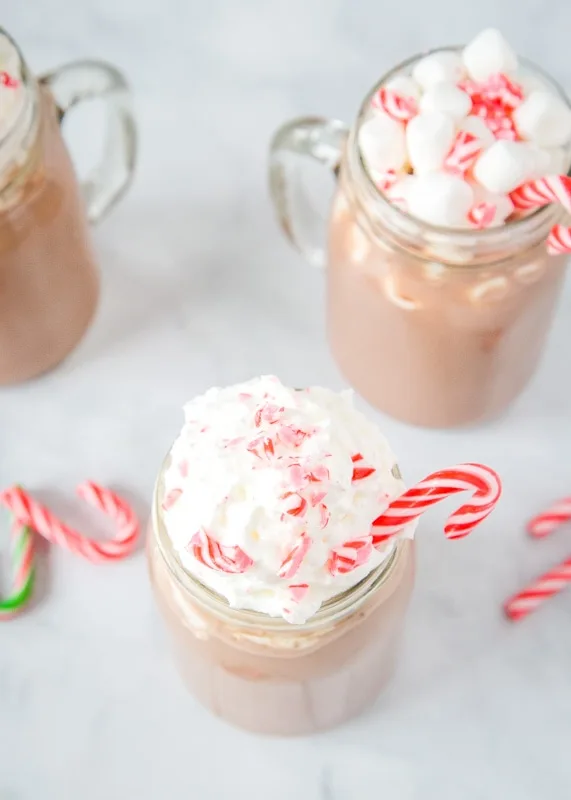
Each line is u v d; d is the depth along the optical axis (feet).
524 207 1.54
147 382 1.86
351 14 2.00
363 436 1.46
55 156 1.66
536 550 1.77
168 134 1.97
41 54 1.98
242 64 1.99
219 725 1.69
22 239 1.63
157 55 1.99
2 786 1.65
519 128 1.57
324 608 1.40
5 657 1.71
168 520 1.43
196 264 1.92
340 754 1.67
